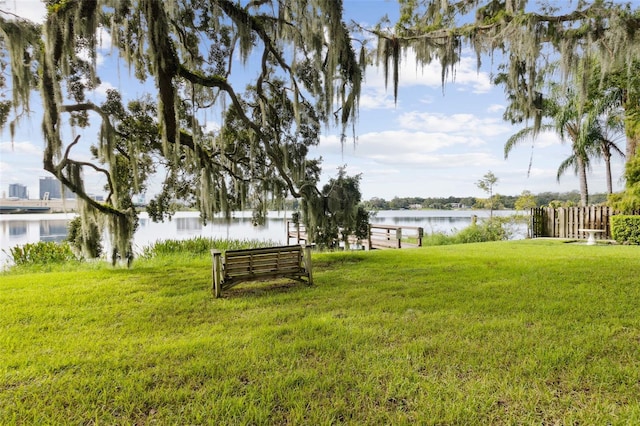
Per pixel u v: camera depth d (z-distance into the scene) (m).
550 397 2.32
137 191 7.59
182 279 6.71
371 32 7.48
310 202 8.08
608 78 11.02
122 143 8.27
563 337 3.30
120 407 2.28
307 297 5.16
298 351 3.12
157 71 5.91
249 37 6.45
